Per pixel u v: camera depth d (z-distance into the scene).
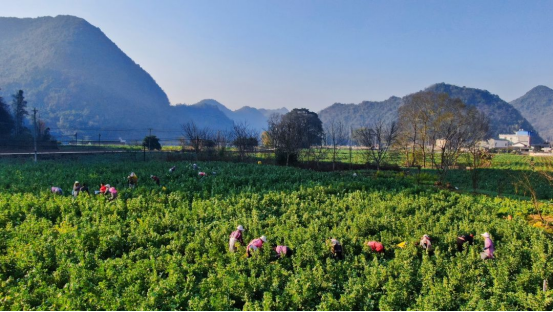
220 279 13.66
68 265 14.36
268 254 16.16
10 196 26.58
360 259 16.34
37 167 46.47
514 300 12.90
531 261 16.61
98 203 24.53
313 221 21.62
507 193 38.66
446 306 12.31
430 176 45.75
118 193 28.06
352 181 39.00
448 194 34.06
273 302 12.18
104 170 45.50
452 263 15.51
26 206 23.28
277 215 24.45
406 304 12.89
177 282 13.50
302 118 116.19
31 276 13.49
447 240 18.66
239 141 65.62
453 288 13.55
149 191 30.47
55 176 37.91
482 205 28.91
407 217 23.61
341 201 27.50
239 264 15.55
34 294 12.21
